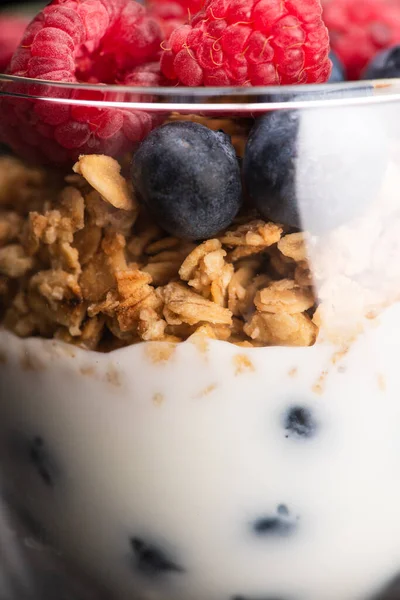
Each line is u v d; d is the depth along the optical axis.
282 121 0.15
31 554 0.19
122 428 0.17
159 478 0.17
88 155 0.16
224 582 0.18
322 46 0.17
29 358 0.17
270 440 0.17
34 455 0.18
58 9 0.17
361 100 0.15
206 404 0.16
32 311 0.17
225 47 0.17
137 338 0.16
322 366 0.16
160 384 0.16
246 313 0.16
